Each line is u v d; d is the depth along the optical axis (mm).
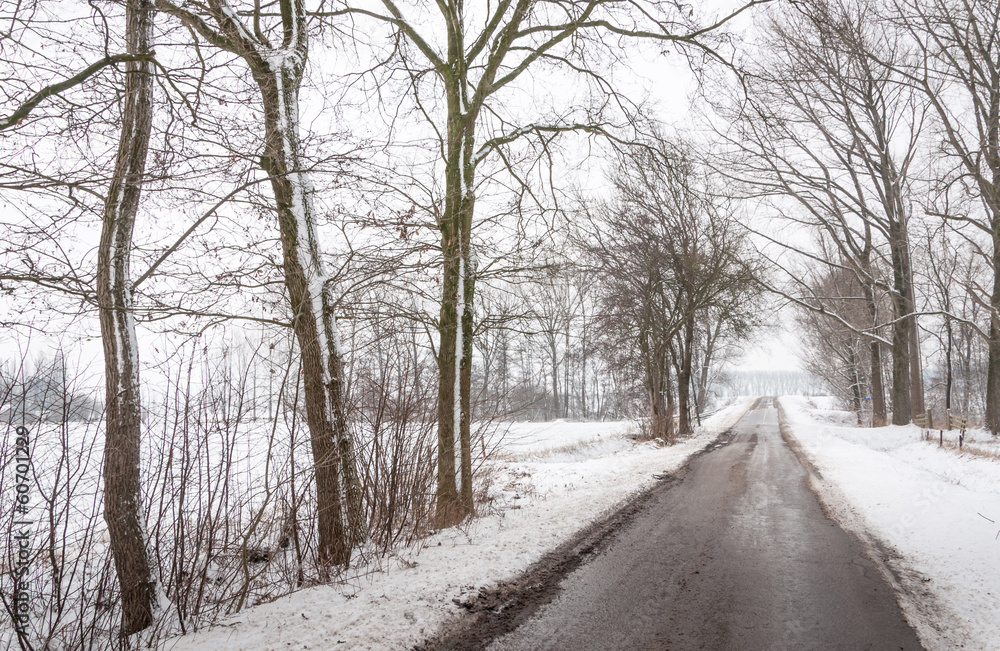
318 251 6324
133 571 4680
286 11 6441
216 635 4426
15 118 4367
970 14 19438
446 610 4871
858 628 4570
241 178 5152
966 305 35906
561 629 4602
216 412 4934
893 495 9977
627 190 20438
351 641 4246
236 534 5516
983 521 7699
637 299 21609
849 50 23016
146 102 5145
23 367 4121
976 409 47938
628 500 9891
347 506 6297
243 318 5660
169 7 5496
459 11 8859
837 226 28094
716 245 22422
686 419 26156
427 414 7777
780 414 44656
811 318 37688
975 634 4371
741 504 9664
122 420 4770
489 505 9297
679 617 4828
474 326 9148
